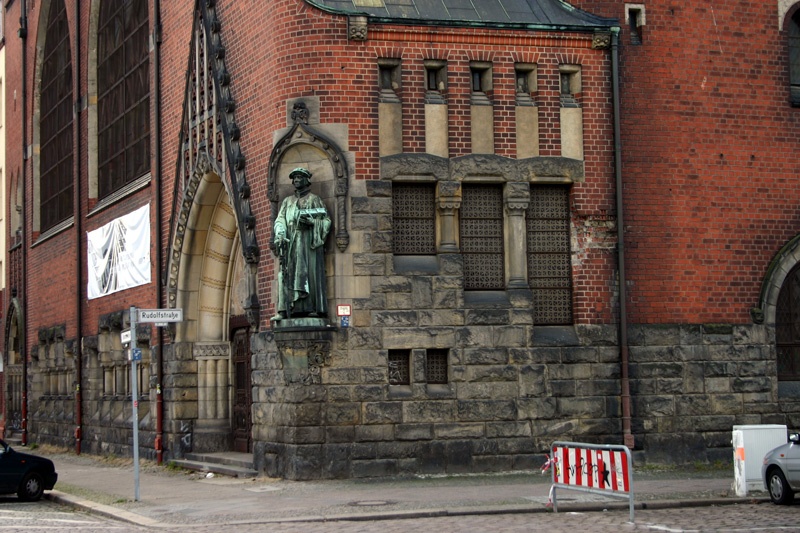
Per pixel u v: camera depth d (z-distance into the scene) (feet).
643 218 95.25
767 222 98.53
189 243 111.86
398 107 90.17
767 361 97.19
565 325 93.56
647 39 96.73
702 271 96.22
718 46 98.53
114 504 79.71
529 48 93.20
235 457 101.96
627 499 71.56
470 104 91.81
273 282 90.89
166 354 115.14
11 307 188.34
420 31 90.68
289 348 87.15
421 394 88.53
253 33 94.99
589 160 94.02
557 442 69.10
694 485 80.18
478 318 90.38
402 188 91.04
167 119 117.70
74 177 150.30
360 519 66.08
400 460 87.71
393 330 88.48
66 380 154.51
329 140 88.43
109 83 141.28
